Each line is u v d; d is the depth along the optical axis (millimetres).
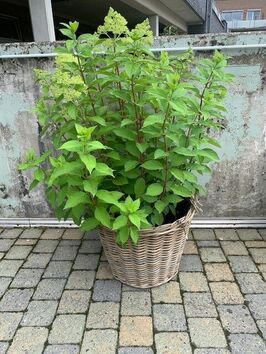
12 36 7352
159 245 1749
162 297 1884
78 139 1497
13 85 2234
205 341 1602
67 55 1520
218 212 2535
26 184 2527
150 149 1761
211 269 2100
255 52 2064
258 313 1755
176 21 11539
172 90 1460
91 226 1660
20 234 2594
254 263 2146
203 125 1776
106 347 1587
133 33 1535
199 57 2111
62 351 1573
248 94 2166
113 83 1813
